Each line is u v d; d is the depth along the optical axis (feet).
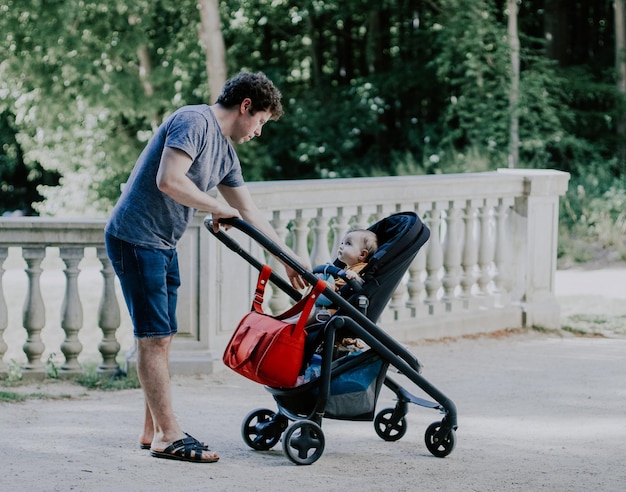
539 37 73.82
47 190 75.61
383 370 15.62
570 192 55.47
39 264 21.56
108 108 68.03
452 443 15.48
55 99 69.41
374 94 72.49
